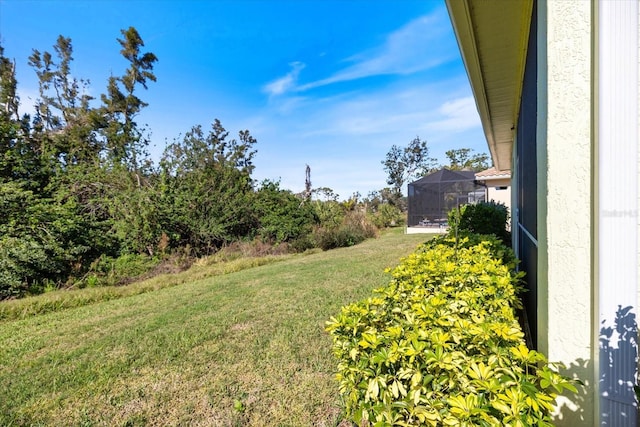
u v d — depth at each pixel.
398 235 15.73
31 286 6.94
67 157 11.30
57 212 8.16
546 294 1.16
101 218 9.93
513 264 2.65
